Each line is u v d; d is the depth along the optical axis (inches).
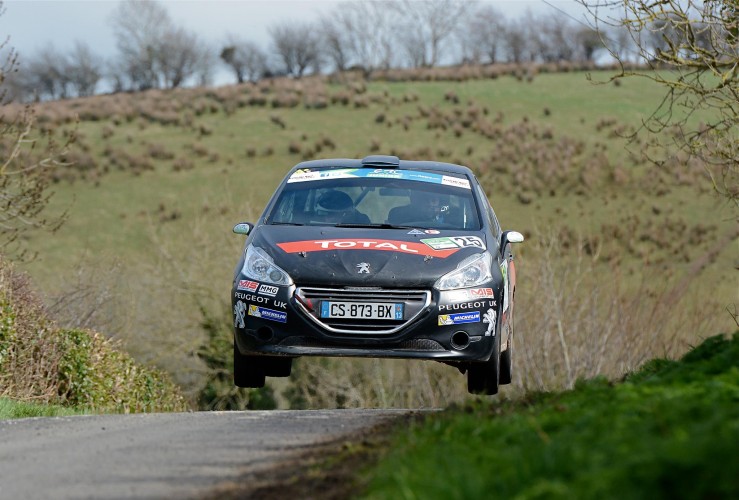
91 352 2021.4
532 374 3408.0
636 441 529.7
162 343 4434.1
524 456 554.6
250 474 724.7
